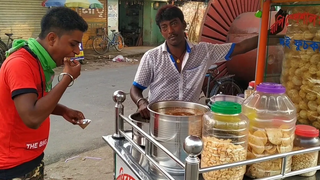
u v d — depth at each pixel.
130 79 8.05
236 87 4.47
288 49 1.55
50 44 1.50
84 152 3.82
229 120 1.19
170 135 1.31
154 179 1.34
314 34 1.42
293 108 1.31
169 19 1.90
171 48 2.00
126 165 1.63
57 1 9.89
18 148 1.56
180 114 1.46
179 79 2.01
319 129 1.47
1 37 10.50
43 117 1.42
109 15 12.80
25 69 1.43
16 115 1.50
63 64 1.60
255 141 1.25
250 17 3.34
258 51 1.60
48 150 3.84
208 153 1.20
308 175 1.35
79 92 6.57
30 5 10.90
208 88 4.57
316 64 1.42
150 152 1.39
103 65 10.31
